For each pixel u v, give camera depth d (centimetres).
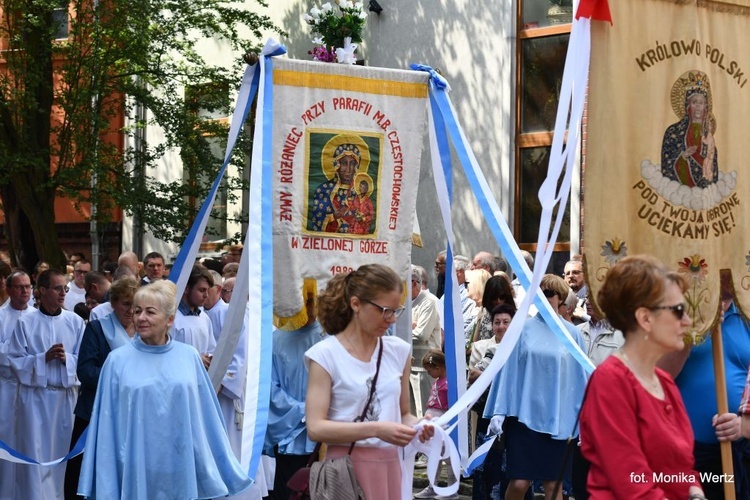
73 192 1582
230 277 1092
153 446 681
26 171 1611
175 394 688
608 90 588
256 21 1634
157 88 1694
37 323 1015
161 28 1614
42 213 1622
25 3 1562
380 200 796
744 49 619
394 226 801
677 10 602
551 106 1456
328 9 814
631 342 431
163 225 1634
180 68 1642
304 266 777
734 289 612
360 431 529
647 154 595
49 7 1534
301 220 775
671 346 427
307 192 776
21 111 1577
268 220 717
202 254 1858
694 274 601
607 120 587
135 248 1984
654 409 420
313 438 535
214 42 1853
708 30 609
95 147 1602
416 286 1195
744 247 618
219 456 706
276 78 766
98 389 694
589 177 588
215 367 786
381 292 542
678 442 420
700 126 606
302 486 548
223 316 997
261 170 726
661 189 598
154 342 698
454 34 1527
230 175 1805
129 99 1911
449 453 561
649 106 595
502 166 1476
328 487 532
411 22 1568
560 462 834
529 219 1468
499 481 905
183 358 701
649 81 596
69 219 2067
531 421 829
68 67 1605
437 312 1195
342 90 783
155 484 680
